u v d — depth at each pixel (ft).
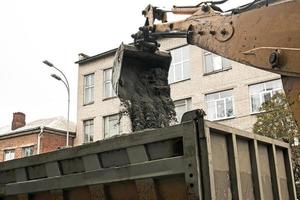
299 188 35.53
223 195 11.46
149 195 12.05
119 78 20.16
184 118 11.74
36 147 90.38
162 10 21.86
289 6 13.21
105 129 85.20
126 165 12.66
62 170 14.64
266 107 42.04
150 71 21.76
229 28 15.29
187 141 11.30
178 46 75.25
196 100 71.36
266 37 13.71
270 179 14.89
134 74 21.11
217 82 69.56
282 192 15.52
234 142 12.46
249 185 13.16
